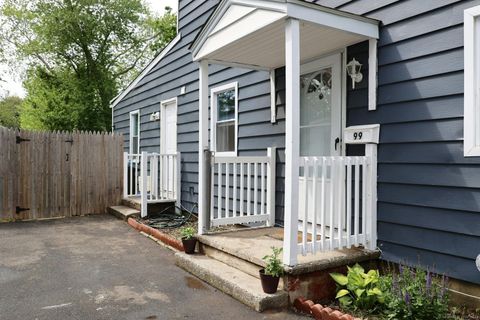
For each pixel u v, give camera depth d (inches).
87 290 134.3
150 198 282.5
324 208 130.3
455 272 116.0
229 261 147.4
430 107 122.6
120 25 749.3
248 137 216.5
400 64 131.6
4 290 133.6
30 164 266.4
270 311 115.2
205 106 173.9
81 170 285.9
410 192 128.3
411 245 128.1
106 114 716.0
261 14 130.9
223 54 165.9
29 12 714.2
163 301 124.5
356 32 133.3
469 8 112.0
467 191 113.1
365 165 137.9
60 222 259.3
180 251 184.9
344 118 152.9
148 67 359.9
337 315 105.5
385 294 111.8
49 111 655.8
